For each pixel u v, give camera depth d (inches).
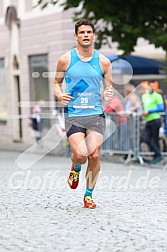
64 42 1122.7
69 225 337.1
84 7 821.2
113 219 352.8
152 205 402.3
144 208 390.3
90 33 370.0
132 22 815.7
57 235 312.2
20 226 336.5
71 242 296.2
